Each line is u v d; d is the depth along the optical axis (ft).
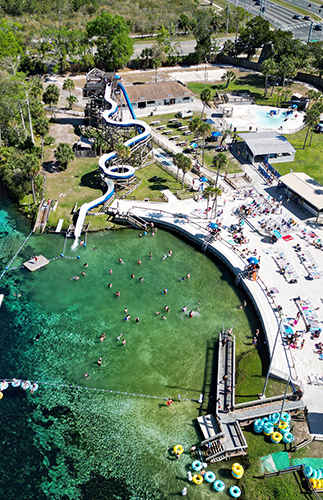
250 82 499.92
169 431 175.94
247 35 521.65
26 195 308.60
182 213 291.58
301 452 166.50
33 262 257.55
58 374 198.39
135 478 161.68
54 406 185.68
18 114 352.90
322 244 263.70
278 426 171.94
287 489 155.33
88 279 247.50
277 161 346.74
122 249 269.44
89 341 212.84
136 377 196.54
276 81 499.10
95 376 197.26
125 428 177.27
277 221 283.59
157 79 499.92
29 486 159.84
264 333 213.46
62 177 324.60
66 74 506.07
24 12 620.49
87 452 169.58
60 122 402.31
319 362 196.95
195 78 509.76
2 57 408.26
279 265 249.34
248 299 235.20
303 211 294.46
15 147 332.19
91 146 353.10
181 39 625.00
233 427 172.65
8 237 277.44
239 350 207.31
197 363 202.28
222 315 226.38
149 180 324.80
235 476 158.51
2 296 234.38
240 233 274.16
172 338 214.07
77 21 620.08
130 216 287.07
